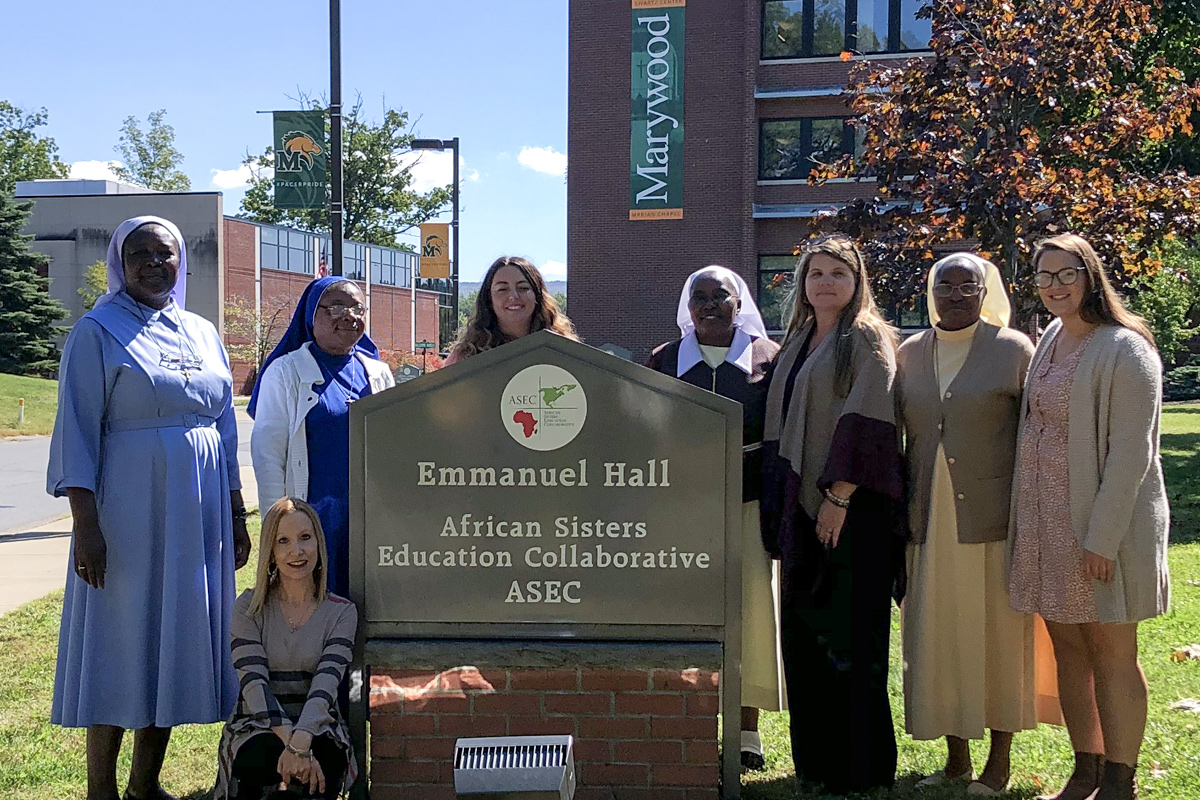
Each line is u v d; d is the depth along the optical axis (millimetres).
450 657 3570
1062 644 3883
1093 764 3873
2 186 48031
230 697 3975
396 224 66750
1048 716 4184
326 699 3527
